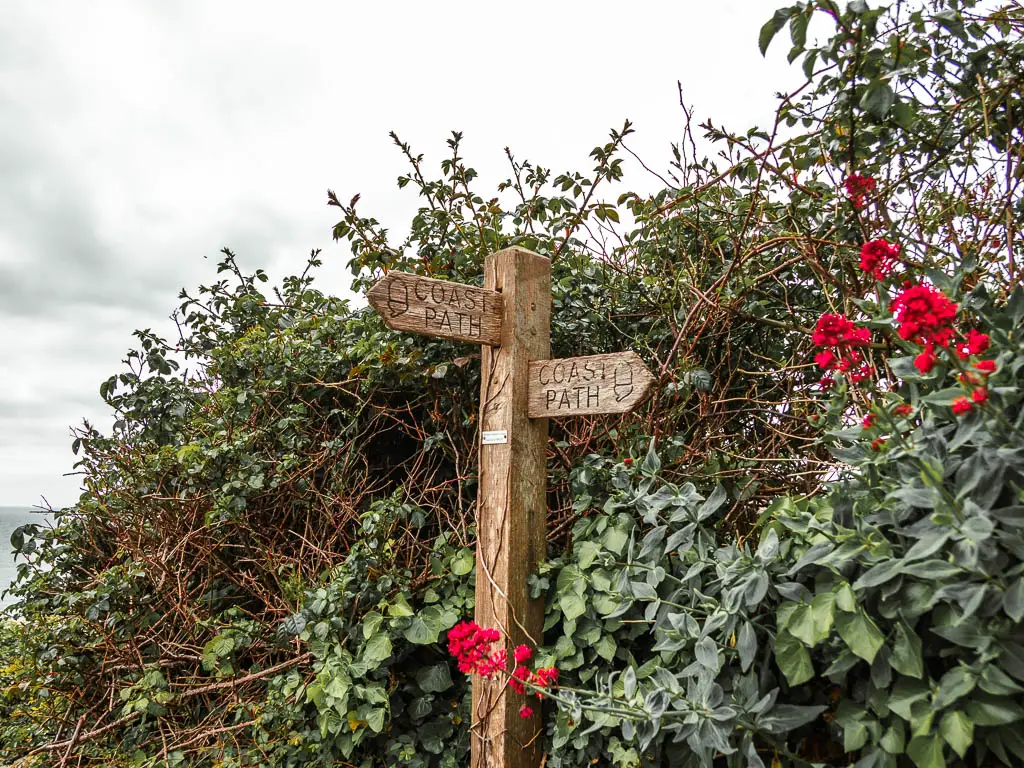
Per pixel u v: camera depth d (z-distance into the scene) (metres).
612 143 3.11
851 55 1.98
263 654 3.43
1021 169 2.26
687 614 2.06
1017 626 1.49
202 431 4.12
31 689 3.60
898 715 1.67
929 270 1.88
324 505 3.56
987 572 1.46
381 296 2.43
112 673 3.50
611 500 2.55
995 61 2.25
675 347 2.88
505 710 2.43
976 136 2.41
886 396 1.84
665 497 2.29
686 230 3.39
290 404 3.77
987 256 2.49
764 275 2.82
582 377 2.52
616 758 2.17
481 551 2.65
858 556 1.73
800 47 2.01
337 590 2.82
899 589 1.66
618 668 2.46
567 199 3.26
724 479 2.76
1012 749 1.51
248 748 3.05
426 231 3.47
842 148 2.35
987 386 1.51
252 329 4.41
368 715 2.63
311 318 4.00
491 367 2.73
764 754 1.99
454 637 2.13
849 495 1.92
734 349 3.41
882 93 1.98
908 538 1.74
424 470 3.45
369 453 3.77
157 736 3.33
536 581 2.57
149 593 3.71
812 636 1.71
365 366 3.36
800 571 1.94
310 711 3.00
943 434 1.72
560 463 3.21
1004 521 1.46
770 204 3.14
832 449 1.90
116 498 4.03
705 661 1.89
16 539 3.78
